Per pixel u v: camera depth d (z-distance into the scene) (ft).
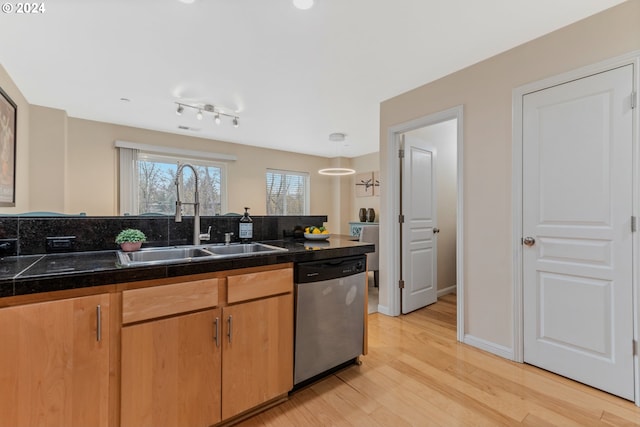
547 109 6.42
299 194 21.13
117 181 13.96
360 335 6.64
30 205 11.07
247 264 4.82
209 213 16.87
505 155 7.10
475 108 7.73
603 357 5.69
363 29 6.36
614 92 5.55
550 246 6.39
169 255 5.90
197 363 4.36
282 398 5.43
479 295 7.57
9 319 3.17
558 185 6.26
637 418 4.92
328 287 5.96
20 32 6.47
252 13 5.84
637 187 5.31
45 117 11.42
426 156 11.27
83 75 8.66
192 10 5.76
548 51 6.42
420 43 6.91
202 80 8.98
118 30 6.42
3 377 3.15
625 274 5.44
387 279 10.14
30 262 4.26
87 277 3.54
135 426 3.88
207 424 4.45
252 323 4.92
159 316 4.04
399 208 10.23
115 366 3.77
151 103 11.05
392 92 9.74
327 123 13.56
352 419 4.94
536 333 6.59
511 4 5.54
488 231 7.40
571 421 4.86
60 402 3.44
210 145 16.78
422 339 8.14
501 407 5.24
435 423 4.84
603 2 5.44
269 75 8.64
